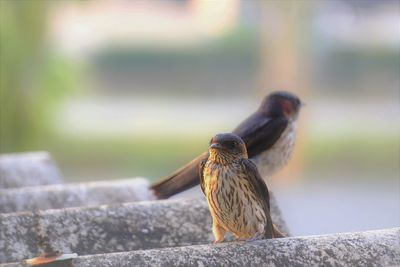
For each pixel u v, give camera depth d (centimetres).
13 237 499
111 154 2367
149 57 3384
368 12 2897
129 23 3397
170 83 3384
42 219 510
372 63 3148
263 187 480
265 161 665
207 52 3347
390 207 1878
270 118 669
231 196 477
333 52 3125
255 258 419
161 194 586
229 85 3341
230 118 2806
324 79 3123
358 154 2375
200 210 537
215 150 477
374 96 3145
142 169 2272
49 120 1514
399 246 424
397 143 2444
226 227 492
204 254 418
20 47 1441
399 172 2241
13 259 489
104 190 675
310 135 2402
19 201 648
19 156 830
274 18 2203
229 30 3281
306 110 2194
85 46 3089
